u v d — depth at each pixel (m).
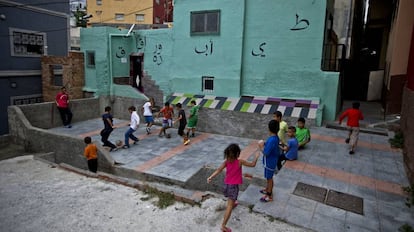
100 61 15.68
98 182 7.00
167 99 14.14
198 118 13.26
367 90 15.90
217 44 13.12
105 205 5.72
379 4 17.88
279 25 11.90
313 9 11.23
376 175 6.92
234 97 13.02
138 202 5.85
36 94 17.12
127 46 16.28
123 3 39.38
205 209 5.48
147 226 4.94
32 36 16.48
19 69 15.91
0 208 5.62
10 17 15.16
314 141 9.45
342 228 4.79
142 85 16.27
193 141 11.82
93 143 9.51
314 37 11.35
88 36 15.93
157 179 8.41
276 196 5.84
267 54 12.29
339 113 12.59
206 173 8.36
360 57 18.53
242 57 12.77
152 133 13.02
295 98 11.98
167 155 10.16
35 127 11.73
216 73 13.33
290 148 7.84
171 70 14.55
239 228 4.82
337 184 6.43
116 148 10.77
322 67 11.77
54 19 17.84
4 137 11.91
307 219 5.03
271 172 5.44
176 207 5.59
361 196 5.90
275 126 5.40
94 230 4.82
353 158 8.01
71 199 6.00
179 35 14.02
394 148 8.75
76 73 16.09
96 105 15.92
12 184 6.88
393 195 5.96
